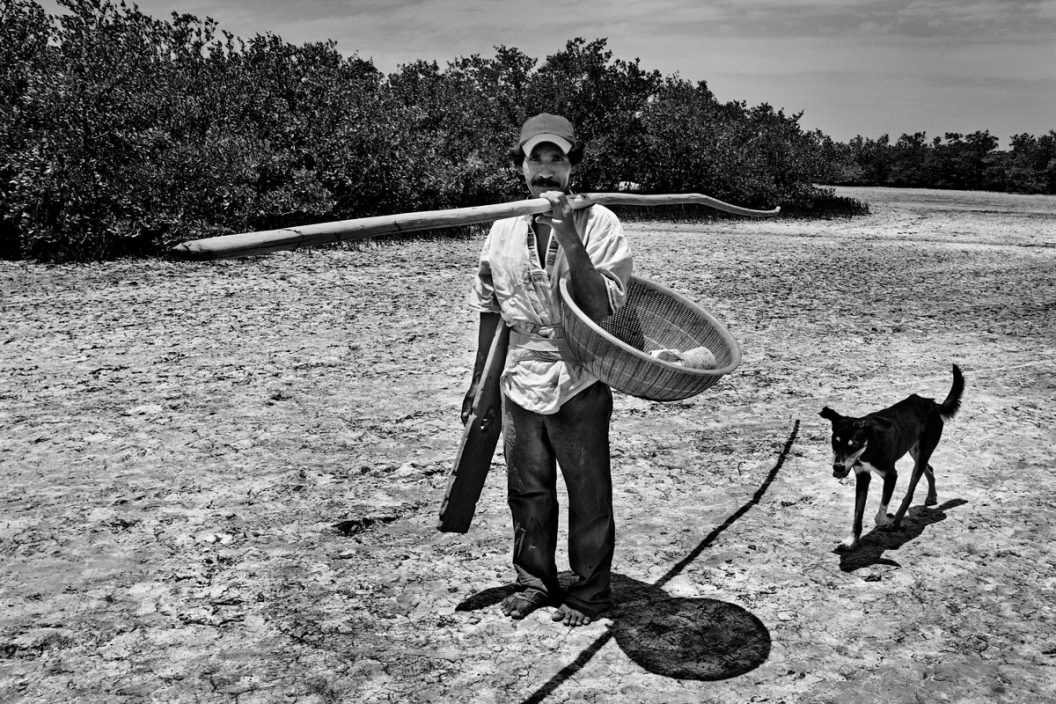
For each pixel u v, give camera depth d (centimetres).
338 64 2050
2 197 1445
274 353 903
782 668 371
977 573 462
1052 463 629
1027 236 2356
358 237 277
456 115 2427
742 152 3145
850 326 1112
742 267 1628
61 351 891
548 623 405
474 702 347
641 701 348
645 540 496
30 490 551
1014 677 366
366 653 379
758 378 853
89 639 388
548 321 371
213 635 392
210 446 634
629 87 2953
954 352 977
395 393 774
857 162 5619
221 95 1786
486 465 403
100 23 1722
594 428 381
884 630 404
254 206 1620
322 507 533
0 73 1547
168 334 973
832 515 538
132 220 1493
